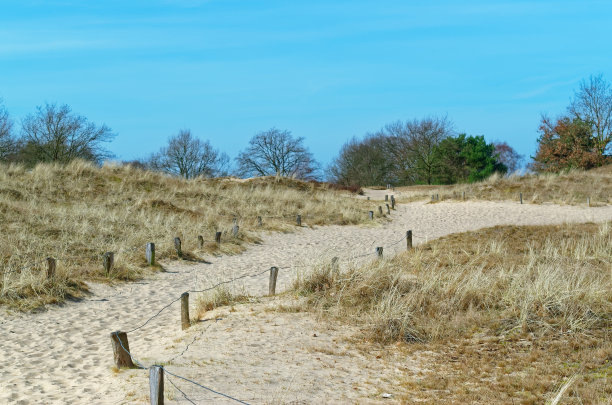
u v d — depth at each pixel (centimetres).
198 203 2683
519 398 613
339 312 998
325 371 736
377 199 3841
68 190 2497
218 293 1154
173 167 5378
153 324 1114
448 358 775
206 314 1084
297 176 5638
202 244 1848
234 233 2053
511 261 1330
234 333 924
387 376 717
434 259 1423
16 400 700
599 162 4669
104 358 910
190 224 2138
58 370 843
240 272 1623
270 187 3438
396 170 6694
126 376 751
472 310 936
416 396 640
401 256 1473
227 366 760
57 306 1223
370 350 824
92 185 2639
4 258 1422
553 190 3259
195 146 5419
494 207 2967
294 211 2727
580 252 1391
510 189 3353
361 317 964
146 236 1877
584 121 4834
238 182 3575
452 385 670
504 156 8975
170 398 638
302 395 645
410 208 3186
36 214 1861
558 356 741
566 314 873
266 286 1397
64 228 1767
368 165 6762
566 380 648
